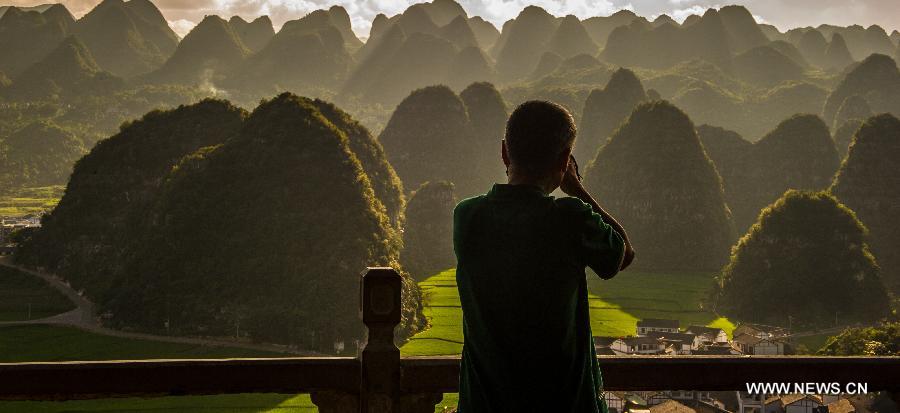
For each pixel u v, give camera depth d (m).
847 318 102.12
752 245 108.31
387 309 3.53
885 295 105.44
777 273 104.81
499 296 2.84
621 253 2.95
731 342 73.69
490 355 2.87
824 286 103.88
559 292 2.83
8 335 74.31
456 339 73.19
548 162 2.97
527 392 2.82
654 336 72.69
